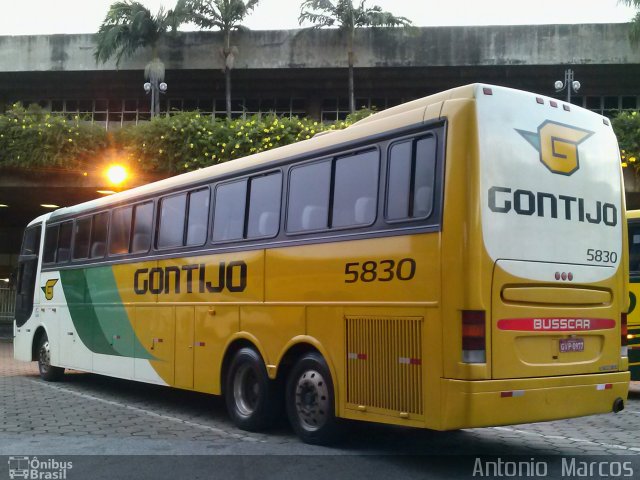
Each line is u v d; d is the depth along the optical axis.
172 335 9.55
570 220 6.53
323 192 7.38
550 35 31.36
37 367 16.22
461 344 5.71
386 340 6.36
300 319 7.38
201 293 9.02
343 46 32.53
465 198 5.86
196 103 36.28
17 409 9.81
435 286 5.95
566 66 31.31
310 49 32.75
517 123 6.29
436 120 6.23
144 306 10.25
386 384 6.31
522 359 5.98
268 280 7.91
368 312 6.56
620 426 8.54
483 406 5.66
